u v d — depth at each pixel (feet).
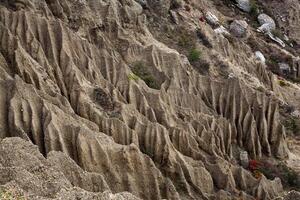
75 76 135.23
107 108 135.03
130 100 144.66
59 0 158.61
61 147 112.88
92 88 136.67
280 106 186.09
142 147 131.75
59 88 134.31
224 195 128.98
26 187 80.12
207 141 147.64
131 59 163.73
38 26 141.90
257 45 223.10
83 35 158.10
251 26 234.79
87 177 101.14
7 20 140.05
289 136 178.50
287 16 257.75
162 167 129.80
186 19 195.00
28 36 138.31
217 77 180.96
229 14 232.94
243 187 139.03
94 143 115.24
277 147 166.30
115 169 116.47
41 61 135.54
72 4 160.76
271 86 201.77
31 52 136.05
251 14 240.32
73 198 77.97
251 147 162.20
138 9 182.09
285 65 221.87
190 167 130.52
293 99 205.57
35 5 151.43
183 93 159.22
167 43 184.44
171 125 144.25
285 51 228.43
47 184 82.58
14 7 147.43
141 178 118.11
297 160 166.91
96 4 166.50
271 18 243.40
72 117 122.01
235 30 221.05
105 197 80.89
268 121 168.45
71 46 143.84
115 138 128.26
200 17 203.21
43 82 128.98
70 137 115.34
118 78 148.87
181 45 185.98
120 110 135.13
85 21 160.35
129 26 172.96
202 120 153.99
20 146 94.94
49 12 152.76
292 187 153.17
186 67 171.22
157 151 130.72
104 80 144.56
